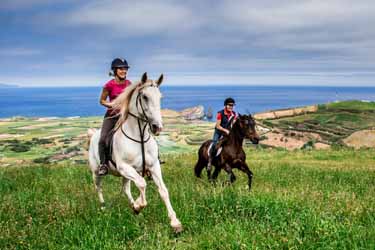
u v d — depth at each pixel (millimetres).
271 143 56719
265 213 7070
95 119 179000
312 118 103812
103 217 7293
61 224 7246
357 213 7203
